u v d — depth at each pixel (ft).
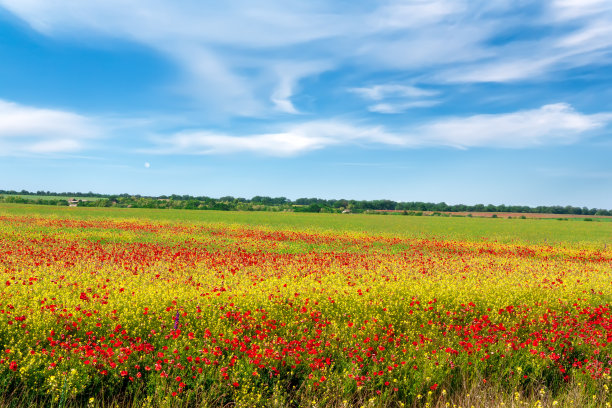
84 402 19.11
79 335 25.27
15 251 64.59
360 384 20.81
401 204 517.96
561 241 134.21
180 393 19.52
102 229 120.57
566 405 20.11
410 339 27.58
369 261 67.46
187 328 26.78
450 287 42.19
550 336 28.66
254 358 21.75
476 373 22.91
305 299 34.60
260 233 124.16
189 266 55.01
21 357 21.17
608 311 35.94
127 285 39.78
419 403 20.65
